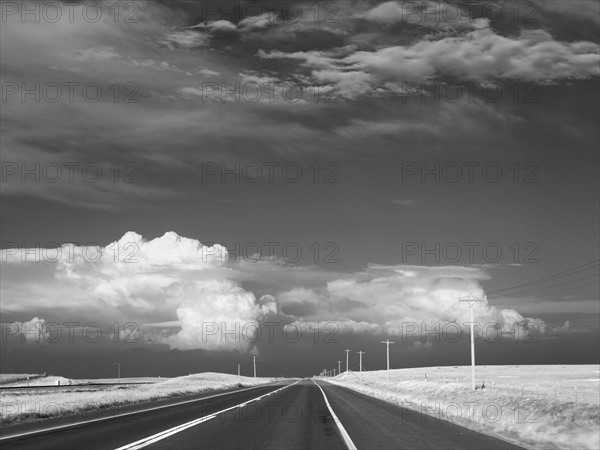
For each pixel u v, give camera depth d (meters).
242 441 21.14
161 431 24.36
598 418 27.22
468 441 22.34
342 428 26.67
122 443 20.05
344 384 126.19
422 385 77.31
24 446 19.11
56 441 20.56
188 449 18.73
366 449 19.45
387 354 130.50
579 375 155.00
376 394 68.81
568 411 30.17
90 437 21.89
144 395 54.91
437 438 23.23
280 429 25.83
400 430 26.34
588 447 21.91
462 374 180.88
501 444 21.59
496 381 108.44
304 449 19.22
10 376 161.62
